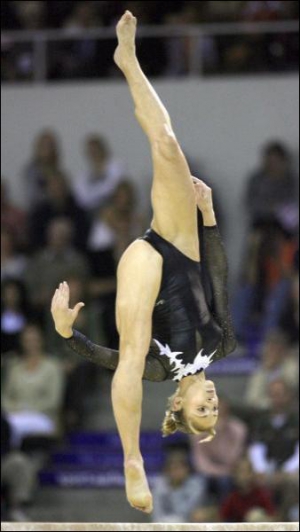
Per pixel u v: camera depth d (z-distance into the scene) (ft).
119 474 111.75
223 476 101.76
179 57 126.11
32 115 129.90
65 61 128.36
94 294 117.60
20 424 109.91
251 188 122.83
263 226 119.34
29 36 127.54
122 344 46.78
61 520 109.70
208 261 50.01
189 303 47.96
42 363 112.47
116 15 127.03
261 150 125.80
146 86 48.83
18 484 106.93
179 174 47.67
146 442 112.37
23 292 116.57
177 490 101.71
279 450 101.24
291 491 98.78
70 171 128.26
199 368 48.70
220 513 97.71
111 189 125.39
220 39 125.29
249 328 117.60
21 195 128.36
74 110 129.39
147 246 47.75
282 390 103.60
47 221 123.03
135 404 46.14
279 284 115.65
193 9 125.80
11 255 122.83
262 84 125.90
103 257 119.75
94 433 113.39
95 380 116.88
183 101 126.62
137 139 128.57
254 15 124.57
